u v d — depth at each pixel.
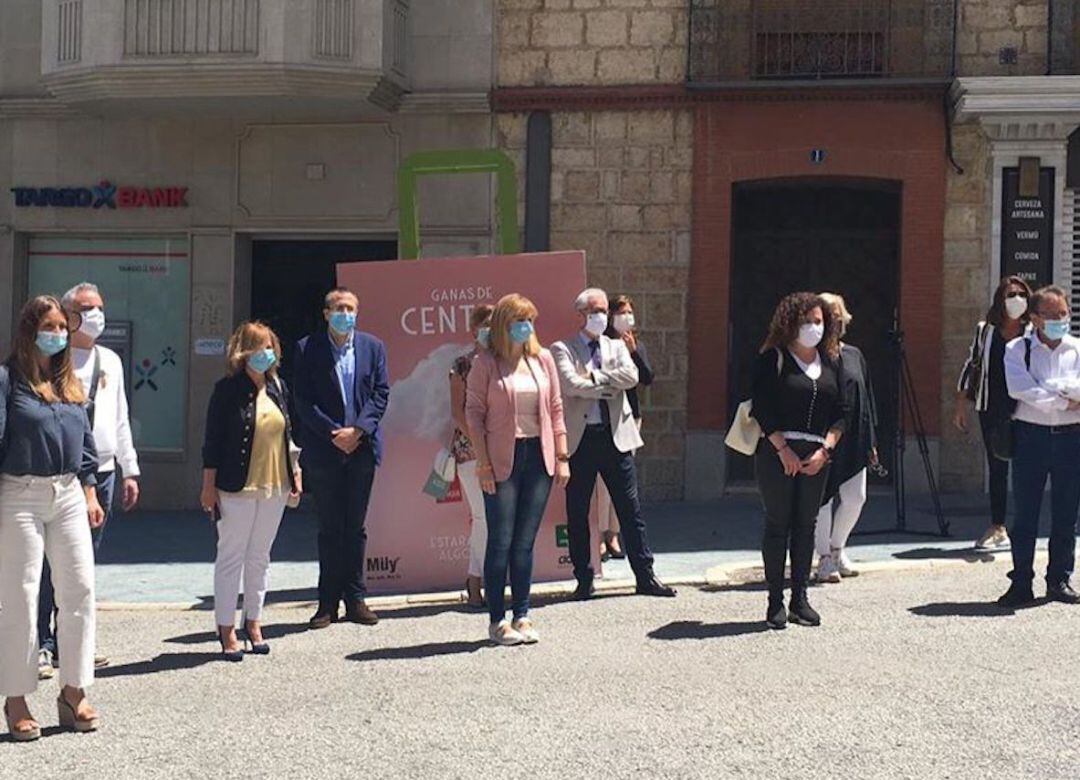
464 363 9.45
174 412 16.17
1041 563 10.34
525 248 15.48
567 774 5.83
